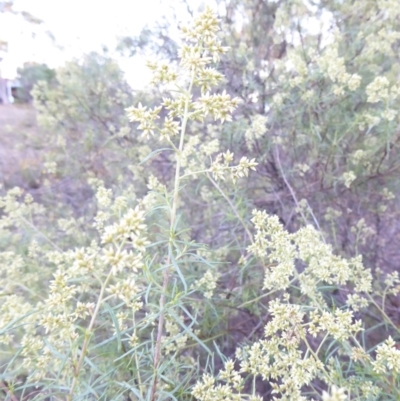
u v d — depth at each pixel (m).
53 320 1.35
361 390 1.58
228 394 1.42
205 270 2.71
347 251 3.27
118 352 1.67
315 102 3.02
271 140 3.31
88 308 1.42
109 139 3.96
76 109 4.26
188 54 1.38
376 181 3.26
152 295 1.99
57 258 2.45
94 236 3.53
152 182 2.44
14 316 1.72
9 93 5.77
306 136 3.23
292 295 2.58
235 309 2.47
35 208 3.39
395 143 2.91
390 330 2.64
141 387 1.50
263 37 3.79
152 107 3.96
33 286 2.56
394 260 3.34
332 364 1.67
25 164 4.57
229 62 3.59
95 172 4.23
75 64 4.22
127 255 1.11
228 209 2.82
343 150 3.25
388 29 3.10
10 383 1.61
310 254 1.92
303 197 3.29
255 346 1.55
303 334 1.49
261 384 2.45
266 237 2.66
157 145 3.95
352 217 3.34
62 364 1.28
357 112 3.14
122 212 2.53
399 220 3.35
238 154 3.51
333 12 3.43
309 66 3.19
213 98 1.37
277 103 3.08
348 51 3.26
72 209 4.09
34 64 4.87
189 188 3.64
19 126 4.79
